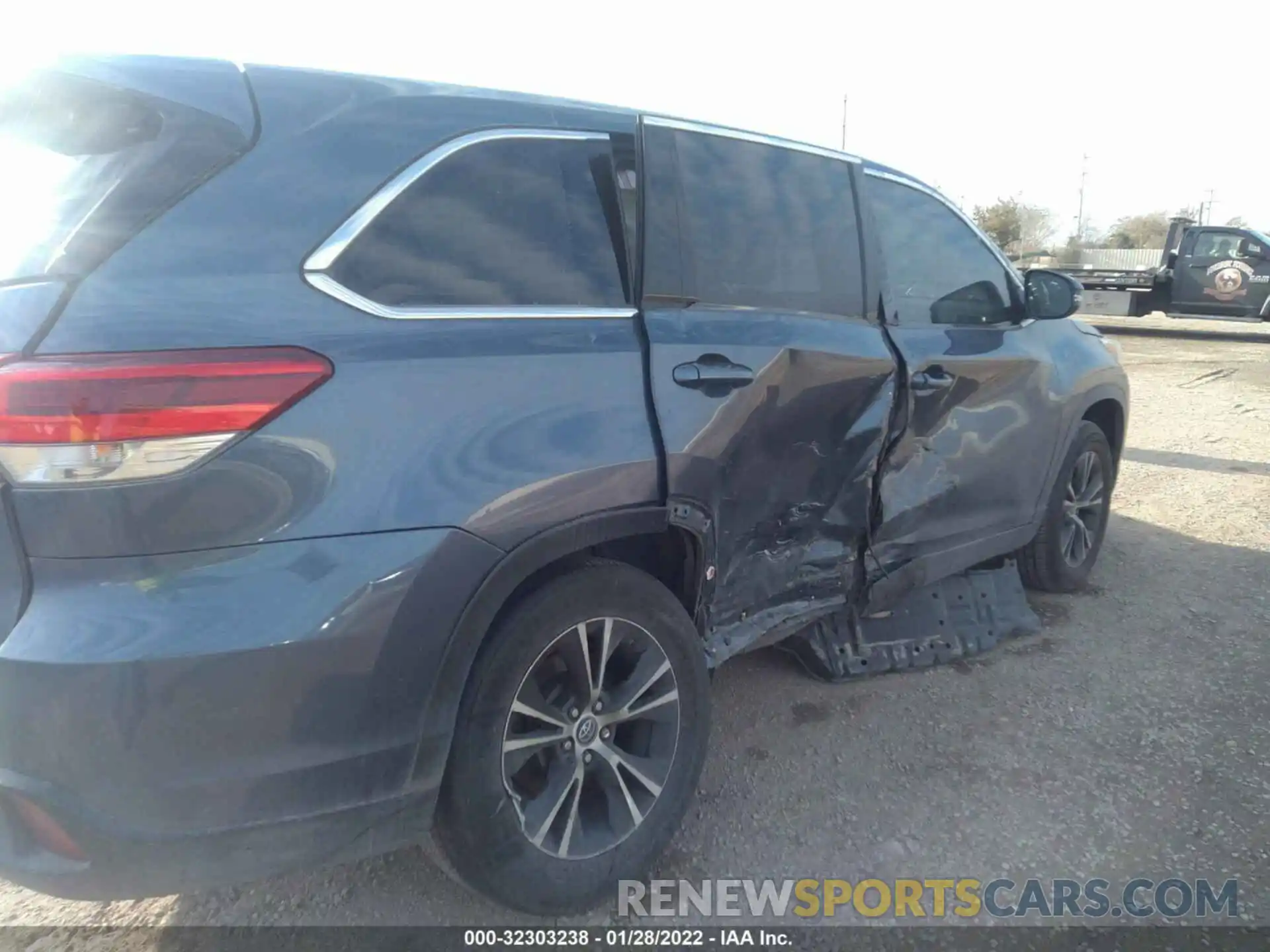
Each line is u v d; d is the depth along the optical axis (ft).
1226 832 9.40
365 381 6.52
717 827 9.47
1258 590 15.64
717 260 9.18
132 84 6.44
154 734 5.83
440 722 6.88
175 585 5.90
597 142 8.61
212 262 6.31
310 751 6.29
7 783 5.89
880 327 10.88
